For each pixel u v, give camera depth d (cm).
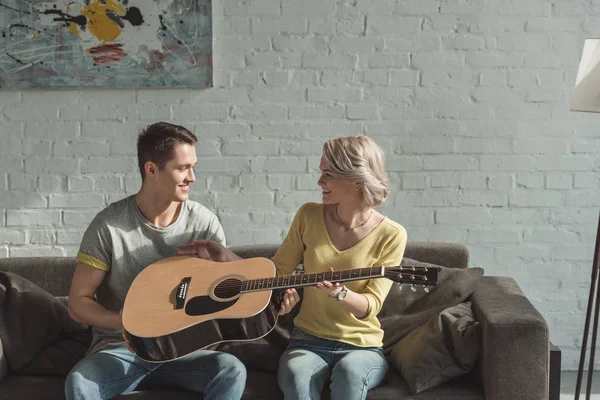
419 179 362
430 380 265
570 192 363
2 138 350
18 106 349
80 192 355
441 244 328
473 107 359
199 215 287
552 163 362
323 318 272
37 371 285
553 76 358
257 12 352
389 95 358
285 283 256
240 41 353
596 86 289
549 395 271
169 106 354
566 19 355
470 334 268
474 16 355
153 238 280
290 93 356
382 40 355
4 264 319
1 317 286
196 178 359
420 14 354
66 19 343
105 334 276
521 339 258
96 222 277
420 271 242
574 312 370
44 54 344
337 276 251
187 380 268
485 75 358
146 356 254
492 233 365
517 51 356
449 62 357
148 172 274
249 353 290
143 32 346
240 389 259
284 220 362
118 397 264
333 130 359
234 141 358
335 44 355
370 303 263
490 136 360
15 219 354
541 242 366
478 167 362
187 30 346
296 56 355
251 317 254
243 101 356
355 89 357
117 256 275
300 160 360
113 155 354
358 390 254
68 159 353
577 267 367
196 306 258
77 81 346
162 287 266
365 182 266
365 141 272
